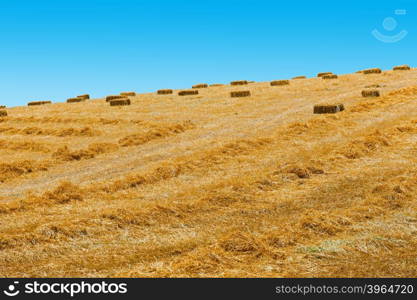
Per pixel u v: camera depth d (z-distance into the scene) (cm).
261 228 1021
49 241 978
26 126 2933
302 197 1230
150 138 2284
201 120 2750
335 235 942
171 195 1311
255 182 1356
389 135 1891
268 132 2206
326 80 4597
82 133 2545
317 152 1736
